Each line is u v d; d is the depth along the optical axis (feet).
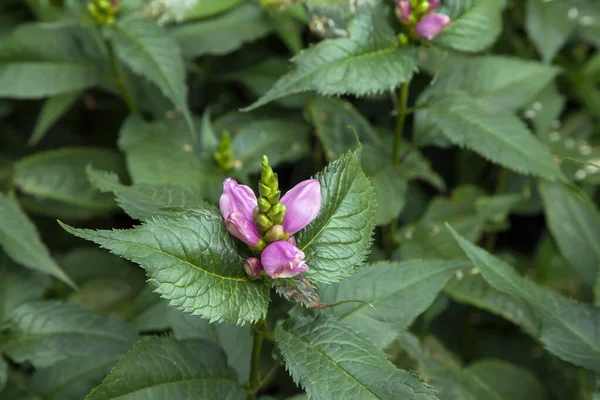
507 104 3.41
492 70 3.44
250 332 2.84
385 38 2.89
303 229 2.48
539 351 3.87
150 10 3.46
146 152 3.34
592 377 3.38
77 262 3.69
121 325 2.95
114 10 3.26
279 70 3.87
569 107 4.47
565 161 3.77
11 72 3.49
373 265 2.76
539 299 2.78
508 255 4.09
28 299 3.19
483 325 4.04
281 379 3.39
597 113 4.17
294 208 2.42
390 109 4.12
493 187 4.17
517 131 3.06
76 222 4.08
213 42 3.67
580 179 3.75
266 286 2.46
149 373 2.56
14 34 3.53
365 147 3.26
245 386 2.71
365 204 2.50
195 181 3.30
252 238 2.41
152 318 3.21
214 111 4.04
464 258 3.29
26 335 2.91
